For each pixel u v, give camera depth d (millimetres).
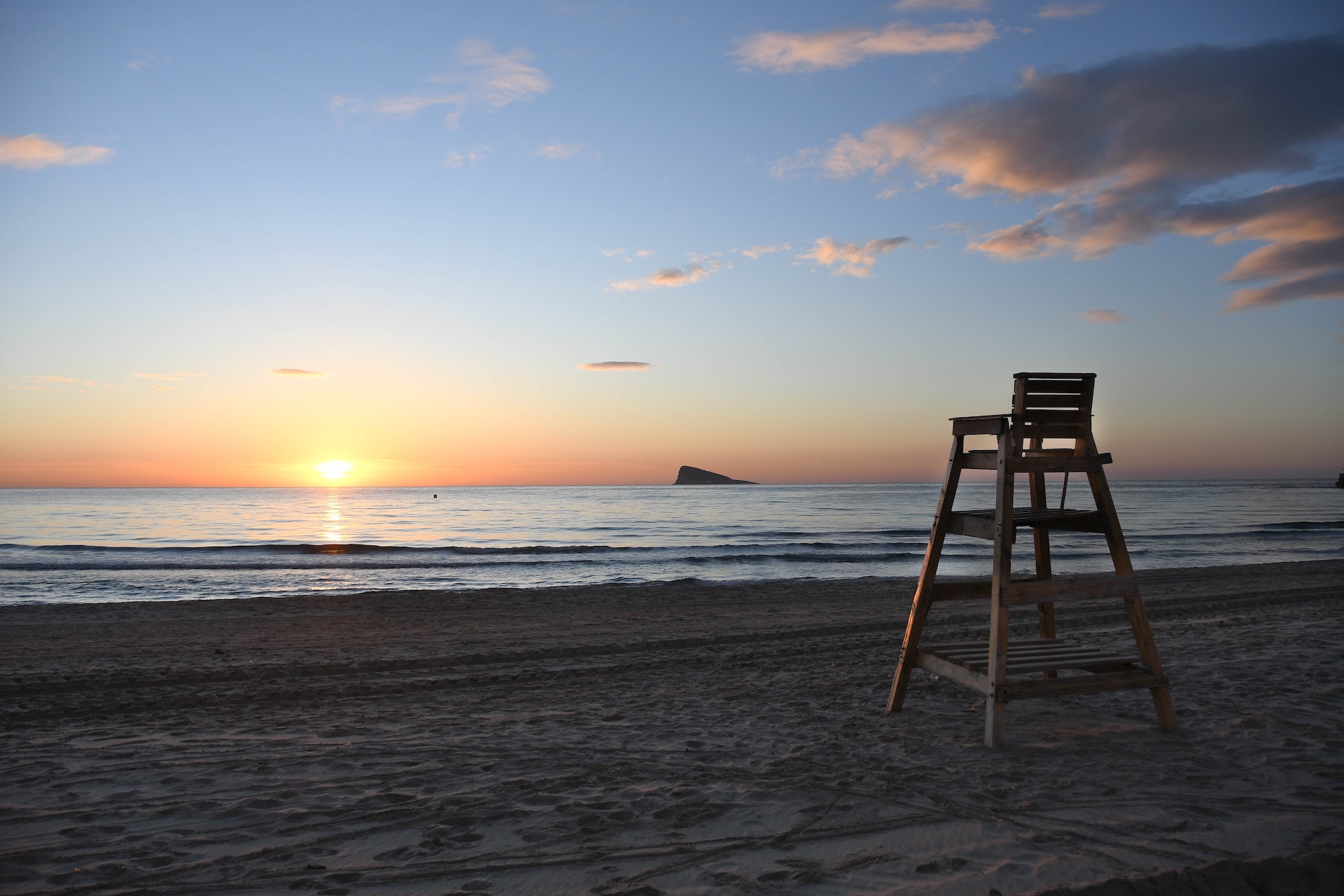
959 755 4832
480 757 4930
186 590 18625
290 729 5754
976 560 25766
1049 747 4973
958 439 5656
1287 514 57688
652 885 3105
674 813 3902
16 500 103000
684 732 5555
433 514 65438
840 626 11227
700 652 9242
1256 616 11234
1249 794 4082
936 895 2982
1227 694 6301
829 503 90250
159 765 4750
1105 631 10164
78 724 5992
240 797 4148
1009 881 3086
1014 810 3891
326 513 66875
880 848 3451
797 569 23797
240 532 43281
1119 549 5219
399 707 6574
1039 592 5016
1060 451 5172
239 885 3117
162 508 75062
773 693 6883
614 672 8172
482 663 8742
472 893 3039
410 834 3641
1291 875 3135
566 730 5656
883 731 5445
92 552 28578
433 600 15219
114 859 3354
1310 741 4988
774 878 3146
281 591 18609
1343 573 18609
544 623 12008
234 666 8508
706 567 24438
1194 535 37219
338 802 4066
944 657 5562
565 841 3553
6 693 7199
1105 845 3441
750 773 4547
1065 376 5102
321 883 3133
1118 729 5348
